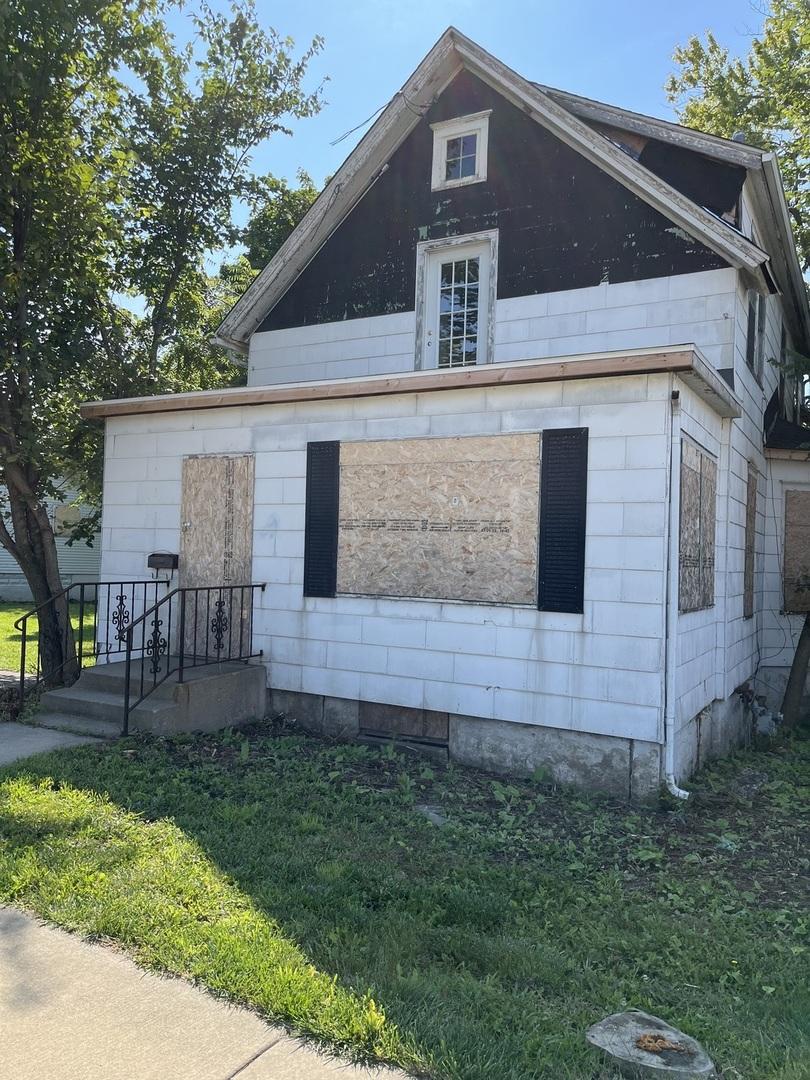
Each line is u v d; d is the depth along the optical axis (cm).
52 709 768
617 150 872
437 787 647
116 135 1037
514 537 702
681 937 404
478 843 517
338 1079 269
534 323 927
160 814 510
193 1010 305
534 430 693
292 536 823
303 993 310
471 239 973
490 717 707
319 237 1081
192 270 1334
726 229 813
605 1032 302
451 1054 278
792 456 1156
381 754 737
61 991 315
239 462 860
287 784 604
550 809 614
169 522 906
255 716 813
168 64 1164
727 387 752
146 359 1205
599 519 664
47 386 925
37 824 477
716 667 848
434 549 741
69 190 887
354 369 1052
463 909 407
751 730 1034
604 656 659
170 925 362
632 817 600
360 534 782
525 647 693
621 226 885
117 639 917
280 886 412
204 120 1252
